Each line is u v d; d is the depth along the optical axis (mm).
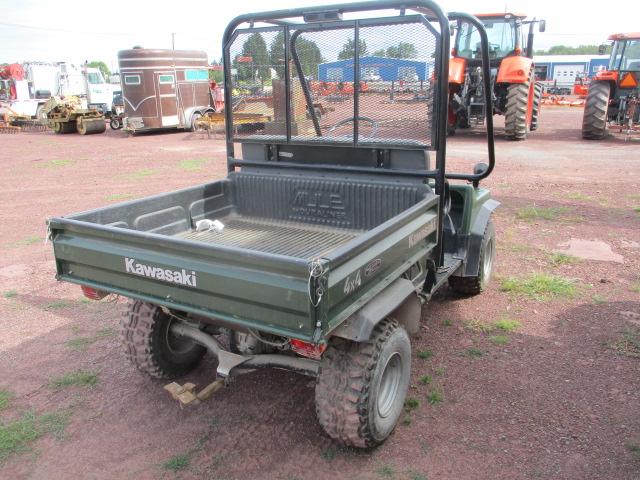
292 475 2754
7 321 4535
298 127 3988
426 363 3732
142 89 18984
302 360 2924
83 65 28094
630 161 10914
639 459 2783
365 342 2727
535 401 3283
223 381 3174
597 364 3658
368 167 3822
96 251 2920
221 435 3078
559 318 4336
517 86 13453
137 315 3396
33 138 19797
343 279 2373
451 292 4883
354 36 3547
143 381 3650
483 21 13805
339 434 2730
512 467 2762
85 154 14812
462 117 14648
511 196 8242
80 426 3189
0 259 6090
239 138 4297
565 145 13188
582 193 8359
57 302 4914
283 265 2299
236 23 3936
